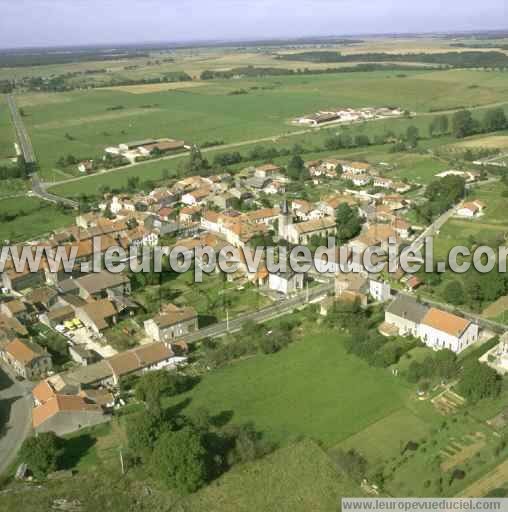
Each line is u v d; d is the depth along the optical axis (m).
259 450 113.19
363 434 118.62
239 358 149.38
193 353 152.62
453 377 133.25
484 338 152.38
